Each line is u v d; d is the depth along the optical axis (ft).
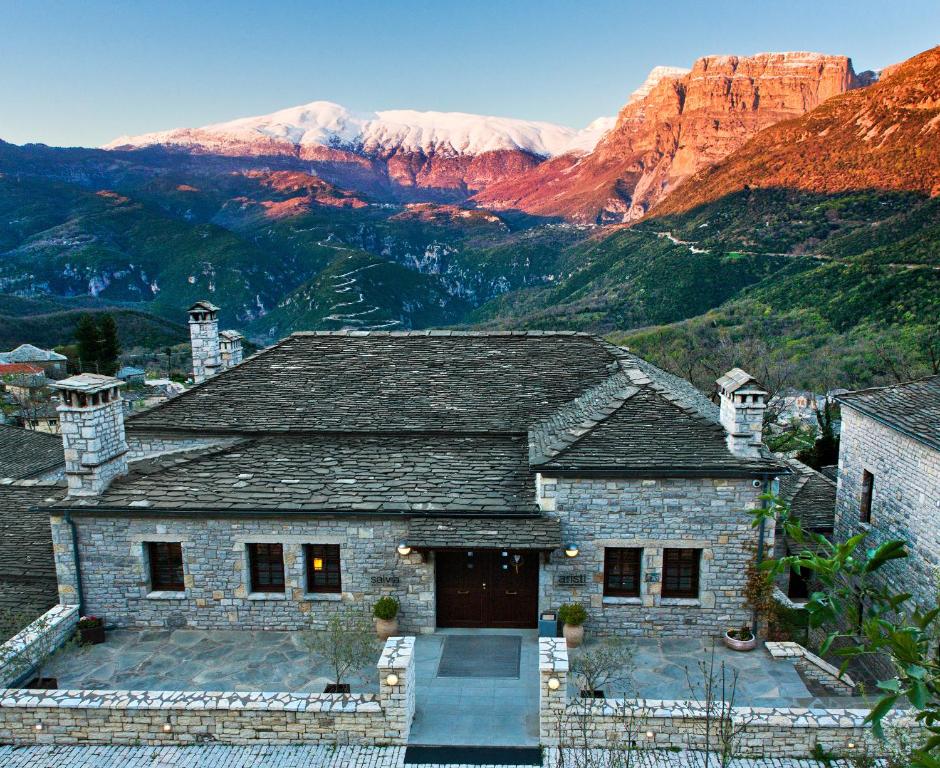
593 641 53.72
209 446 63.10
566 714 42.52
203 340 79.87
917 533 55.77
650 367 83.20
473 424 64.28
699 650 52.70
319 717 43.16
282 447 62.64
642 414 56.90
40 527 63.67
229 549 54.54
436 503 53.62
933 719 16.72
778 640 53.72
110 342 263.90
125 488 55.62
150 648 53.31
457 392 68.95
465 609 56.18
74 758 42.52
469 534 50.83
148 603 55.47
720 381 54.70
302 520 53.83
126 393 215.72
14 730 44.06
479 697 47.55
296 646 53.62
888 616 59.72
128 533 54.54
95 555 54.85
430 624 55.16
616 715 42.16
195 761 42.04
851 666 57.72
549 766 41.09
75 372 276.41
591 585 53.78
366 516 53.26
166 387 228.43
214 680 49.26
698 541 52.85
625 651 51.62
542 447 55.21
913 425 56.34
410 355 75.05
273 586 55.83
